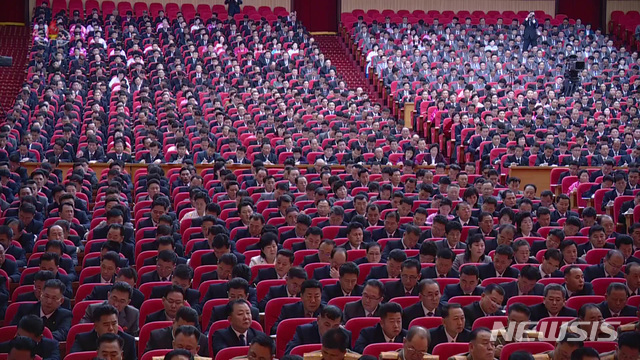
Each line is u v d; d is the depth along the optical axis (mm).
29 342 6891
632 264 9742
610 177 15820
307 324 8133
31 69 27422
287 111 23344
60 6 34188
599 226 11812
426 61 29406
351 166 17625
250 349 6699
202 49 30406
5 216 13945
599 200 15688
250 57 29375
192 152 20000
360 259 10742
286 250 10156
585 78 29172
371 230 12617
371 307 8609
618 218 14828
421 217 12594
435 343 7934
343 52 33938
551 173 17828
